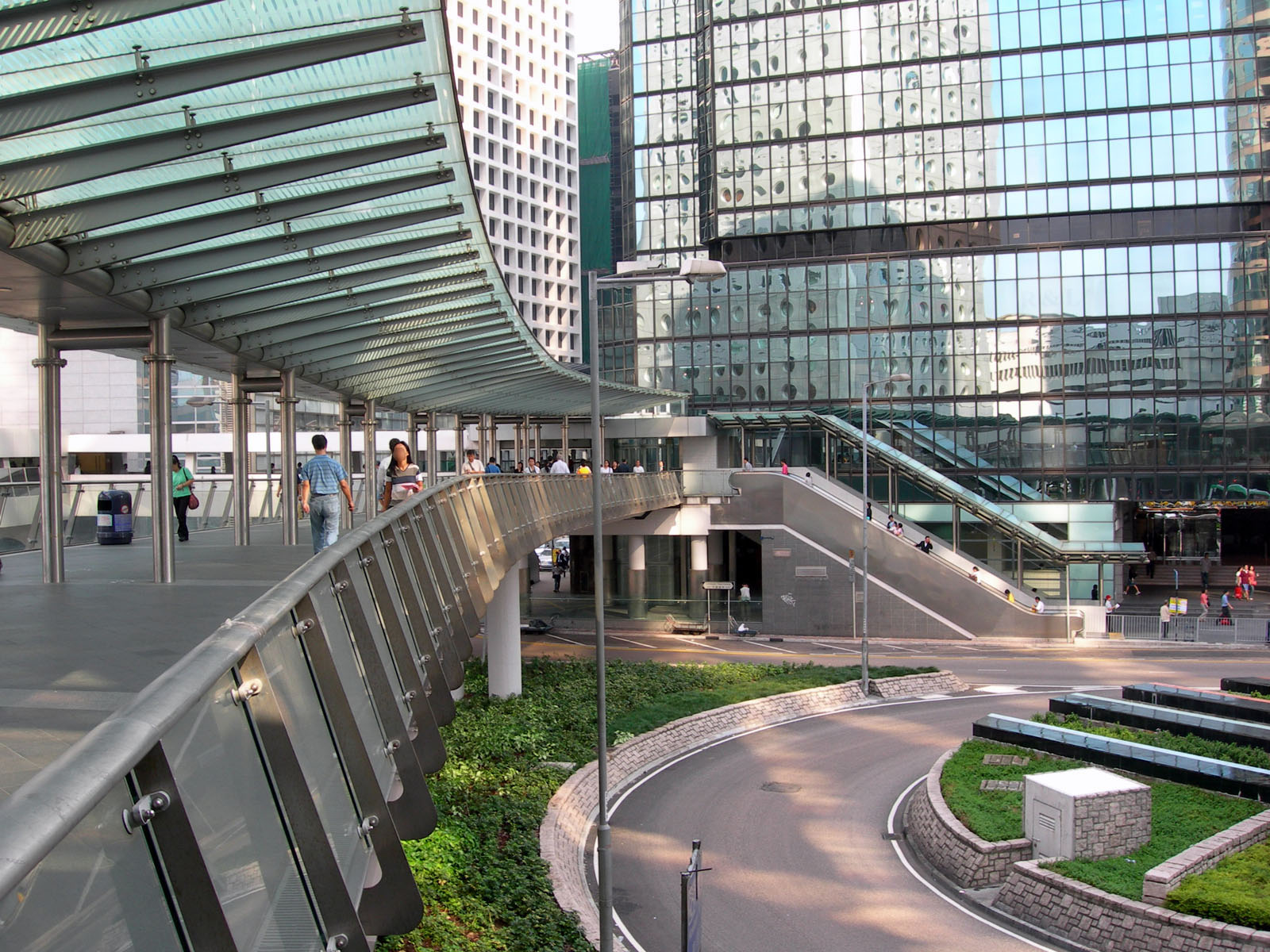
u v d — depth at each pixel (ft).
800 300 203.00
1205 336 187.42
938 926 60.29
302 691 19.93
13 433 162.50
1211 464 187.01
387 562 34.42
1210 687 118.32
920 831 73.77
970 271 195.83
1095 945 56.54
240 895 13.94
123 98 32.32
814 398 201.67
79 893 10.12
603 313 215.31
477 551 56.49
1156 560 220.23
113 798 11.23
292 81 35.76
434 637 38.37
